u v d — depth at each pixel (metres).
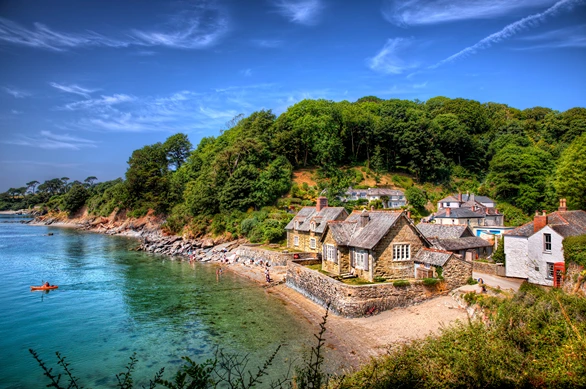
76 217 159.75
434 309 32.31
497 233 63.22
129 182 127.25
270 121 127.19
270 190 93.31
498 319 18.16
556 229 36.69
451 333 15.59
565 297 17.69
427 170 123.69
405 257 38.56
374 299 33.03
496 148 133.75
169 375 24.52
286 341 29.27
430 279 35.00
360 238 39.53
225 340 30.05
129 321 35.09
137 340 30.53
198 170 127.19
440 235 52.34
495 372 11.98
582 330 14.13
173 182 123.81
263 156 109.88
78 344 29.94
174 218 99.88
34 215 193.00
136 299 42.50
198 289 46.84
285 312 36.66
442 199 99.00
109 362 26.70
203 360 26.61
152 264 66.00
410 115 144.25
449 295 34.91
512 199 96.62
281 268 54.25
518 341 14.54
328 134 123.81
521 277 40.47
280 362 25.55
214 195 93.44
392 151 130.12
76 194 161.88
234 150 102.31
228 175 98.69
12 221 173.25
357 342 27.80
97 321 35.16
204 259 70.19
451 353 13.58
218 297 42.94
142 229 116.38
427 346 15.15
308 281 40.94
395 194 103.94
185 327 33.28
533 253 38.47
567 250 30.86
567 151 69.69
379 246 37.41
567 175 65.50
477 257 49.72
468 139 133.25
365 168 125.81
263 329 32.19
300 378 11.30
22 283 50.25
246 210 89.38
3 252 78.81
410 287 34.19
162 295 44.12
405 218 38.56
